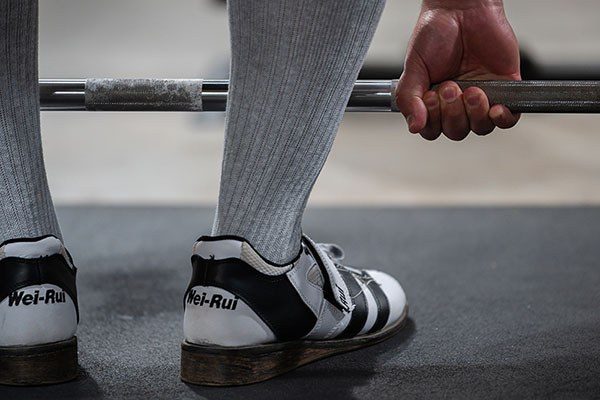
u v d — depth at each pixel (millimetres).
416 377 1438
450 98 1450
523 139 3986
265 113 1312
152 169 3512
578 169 3492
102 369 1488
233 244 1344
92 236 2551
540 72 5094
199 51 6000
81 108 1624
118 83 1607
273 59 1287
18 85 1362
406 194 3150
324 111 1312
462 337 1657
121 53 5926
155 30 6770
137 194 3162
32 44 1366
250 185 1345
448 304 1894
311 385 1396
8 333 1351
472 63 1573
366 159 3664
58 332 1383
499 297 1943
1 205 1371
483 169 3506
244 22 1285
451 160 3646
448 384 1404
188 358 1390
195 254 1386
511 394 1357
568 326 1721
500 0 1555
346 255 2340
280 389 1377
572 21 6578
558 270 2172
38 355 1366
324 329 1467
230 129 1352
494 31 1524
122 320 1783
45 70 5344
